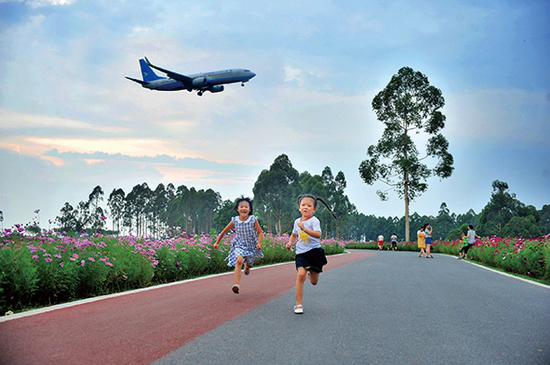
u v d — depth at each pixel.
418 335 4.78
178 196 167.62
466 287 9.34
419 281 10.53
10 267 6.51
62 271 7.19
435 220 166.00
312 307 6.48
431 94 48.12
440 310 6.36
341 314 5.94
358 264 16.95
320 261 6.18
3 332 4.71
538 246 12.91
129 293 7.86
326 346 4.27
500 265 15.82
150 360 3.74
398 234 176.38
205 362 3.71
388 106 49.34
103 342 4.30
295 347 4.21
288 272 12.83
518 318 5.80
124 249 9.38
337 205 99.88
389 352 4.09
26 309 6.54
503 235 91.75
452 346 4.33
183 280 10.30
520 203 99.19
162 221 163.62
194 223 157.00
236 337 4.56
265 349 4.12
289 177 96.56
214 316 5.65
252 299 7.14
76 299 7.51
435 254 32.19
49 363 3.63
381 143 48.78
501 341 4.55
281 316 5.73
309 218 6.36
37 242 7.66
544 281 11.14
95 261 7.87
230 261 7.57
